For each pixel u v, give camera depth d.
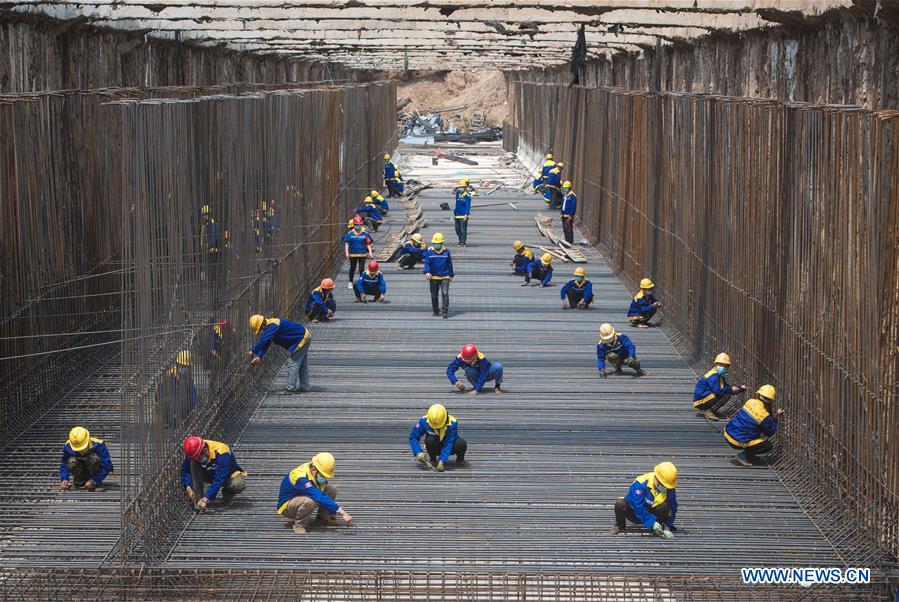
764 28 17.97
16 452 12.77
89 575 9.59
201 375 12.48
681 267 18.11
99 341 16.92
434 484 11.78
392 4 17.75
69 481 11.56
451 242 27.83
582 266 25.12
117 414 14.18
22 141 13.83
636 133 22.30
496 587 9.38
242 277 14.80
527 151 49.41
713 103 16.06
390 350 17.38
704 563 9.84
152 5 17.75
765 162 13.60
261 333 14.75
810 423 11.99
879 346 10.10
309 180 20.42
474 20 20.19
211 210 13.00
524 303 20.94
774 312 13.27
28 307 13.99
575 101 33.62
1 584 9.52
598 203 27.70
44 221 14.80
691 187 17.45
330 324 19.08
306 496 10.42
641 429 13.70
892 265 9.94
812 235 11.93
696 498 11.51
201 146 12.50
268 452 12.78
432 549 10.09
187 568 9.59
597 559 9.91
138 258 10.23
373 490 11.59
